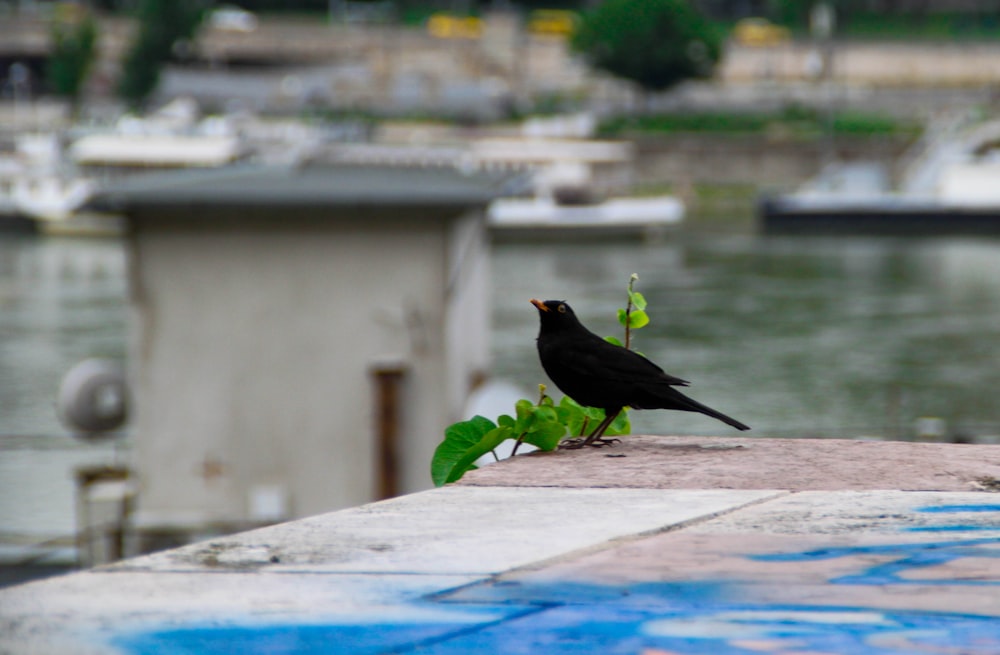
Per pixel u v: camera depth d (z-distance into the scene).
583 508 3.78
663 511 3.75
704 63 104.94
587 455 4.78
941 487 4.13
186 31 115.62
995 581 2.91
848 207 71.88
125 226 17.22
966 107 101.56
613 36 104.12
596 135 97.12
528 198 67.88
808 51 123.06
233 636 2.44
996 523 3.55
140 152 73.25
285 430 17.30
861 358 35.34
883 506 3.81
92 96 126.69
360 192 17.00
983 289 49.22
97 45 124.69
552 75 124.75
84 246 68.81
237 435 17.31
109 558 16.11
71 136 78.88
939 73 123.56
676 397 4.64
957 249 65.00
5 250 66.56
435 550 3.20
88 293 48.66
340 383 17.30
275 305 17.31
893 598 2.77
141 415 17.33
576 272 56.25
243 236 17.22
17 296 47.75
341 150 62.94
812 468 4.45
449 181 18.31
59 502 19.92
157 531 16.59
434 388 17.23
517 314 43.06
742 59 122.69
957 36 140.00
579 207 67.94
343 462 17.23
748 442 5.08
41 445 23.52
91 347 36.69
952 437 21.09
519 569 3.02
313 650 2.37
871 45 125.25
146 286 17.30
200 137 74.81
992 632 2.50
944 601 2.75
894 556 3.16
